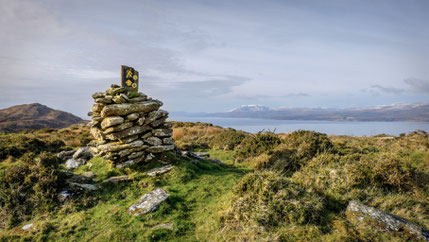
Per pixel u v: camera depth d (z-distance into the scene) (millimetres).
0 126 78375
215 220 5539
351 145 12672
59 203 6539
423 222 4668
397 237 4062
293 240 4316
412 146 11898
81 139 17000
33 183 6898
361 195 5812
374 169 6652
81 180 7914
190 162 10523
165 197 6652
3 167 8312
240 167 11391
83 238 5031
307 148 10477
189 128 27312
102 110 9023
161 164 9781
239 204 5598
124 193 7332
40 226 5383
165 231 5180
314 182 6680
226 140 17781
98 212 6160
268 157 10844
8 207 6043
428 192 6000
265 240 4344
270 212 5066
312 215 4895
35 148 11758
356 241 4066
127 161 9188
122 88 9664
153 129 10398
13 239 4988
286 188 5703
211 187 7949
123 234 5066
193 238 5004
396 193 6035
